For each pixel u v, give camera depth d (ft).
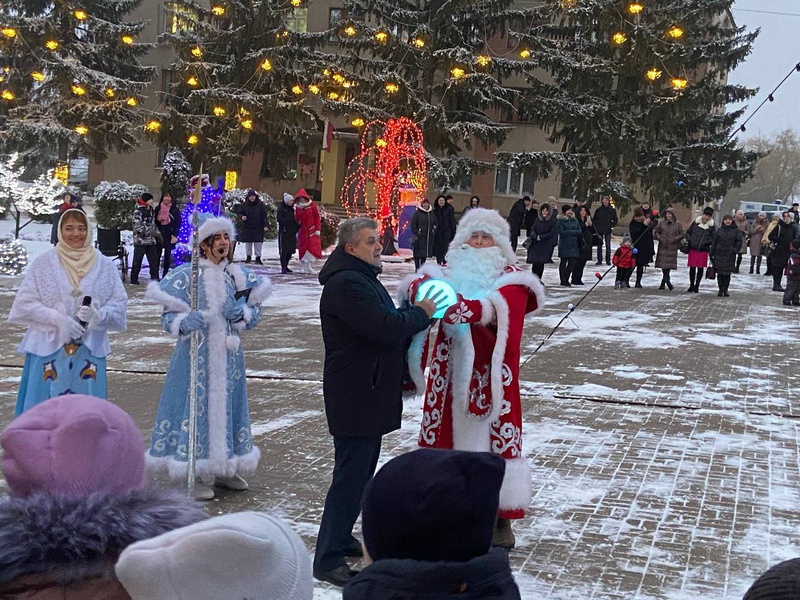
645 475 20.15
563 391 28.71
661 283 62.39
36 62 103.60
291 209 63.98
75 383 18.98
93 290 19.13
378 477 6.10
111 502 5.42
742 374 32.68
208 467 17.76
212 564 4.53
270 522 4.90
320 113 115.65
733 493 19.08
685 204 99.09
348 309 13.91
